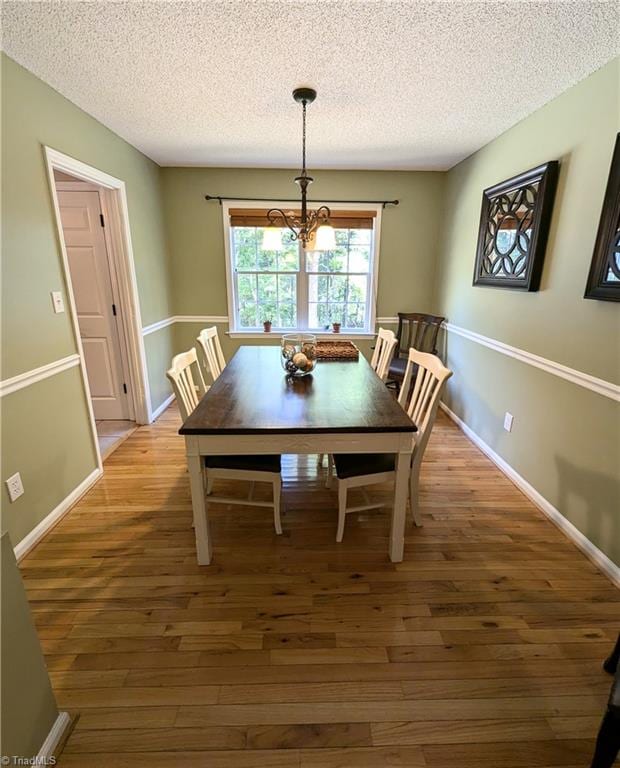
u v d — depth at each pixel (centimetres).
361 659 141
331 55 184
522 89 216
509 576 181
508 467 271
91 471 256
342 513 197
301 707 126
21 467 192
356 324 450
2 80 180
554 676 137
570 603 167
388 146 321
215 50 180
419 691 131
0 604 97
